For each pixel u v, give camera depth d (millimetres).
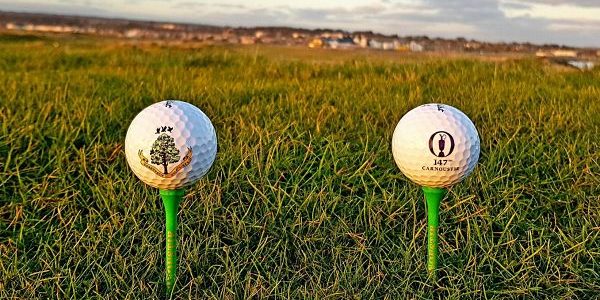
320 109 518
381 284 296
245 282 295
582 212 362
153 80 698
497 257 318
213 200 358
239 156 408
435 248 297
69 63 864
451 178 283
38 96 581
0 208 359
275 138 431
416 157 281
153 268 302
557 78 756
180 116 270
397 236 340
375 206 360
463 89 658
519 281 302
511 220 339
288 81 720
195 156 267
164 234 331
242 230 333
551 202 369
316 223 340
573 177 398
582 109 550
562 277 311
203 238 329
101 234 324
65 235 333
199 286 294
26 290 288
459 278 301
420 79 744
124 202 358
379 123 501
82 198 366
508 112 523
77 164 404
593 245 337
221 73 785
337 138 439
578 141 451
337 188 381
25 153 407
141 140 262
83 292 294
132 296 283
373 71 800
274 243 328
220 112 525
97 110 509
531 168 403
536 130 473
